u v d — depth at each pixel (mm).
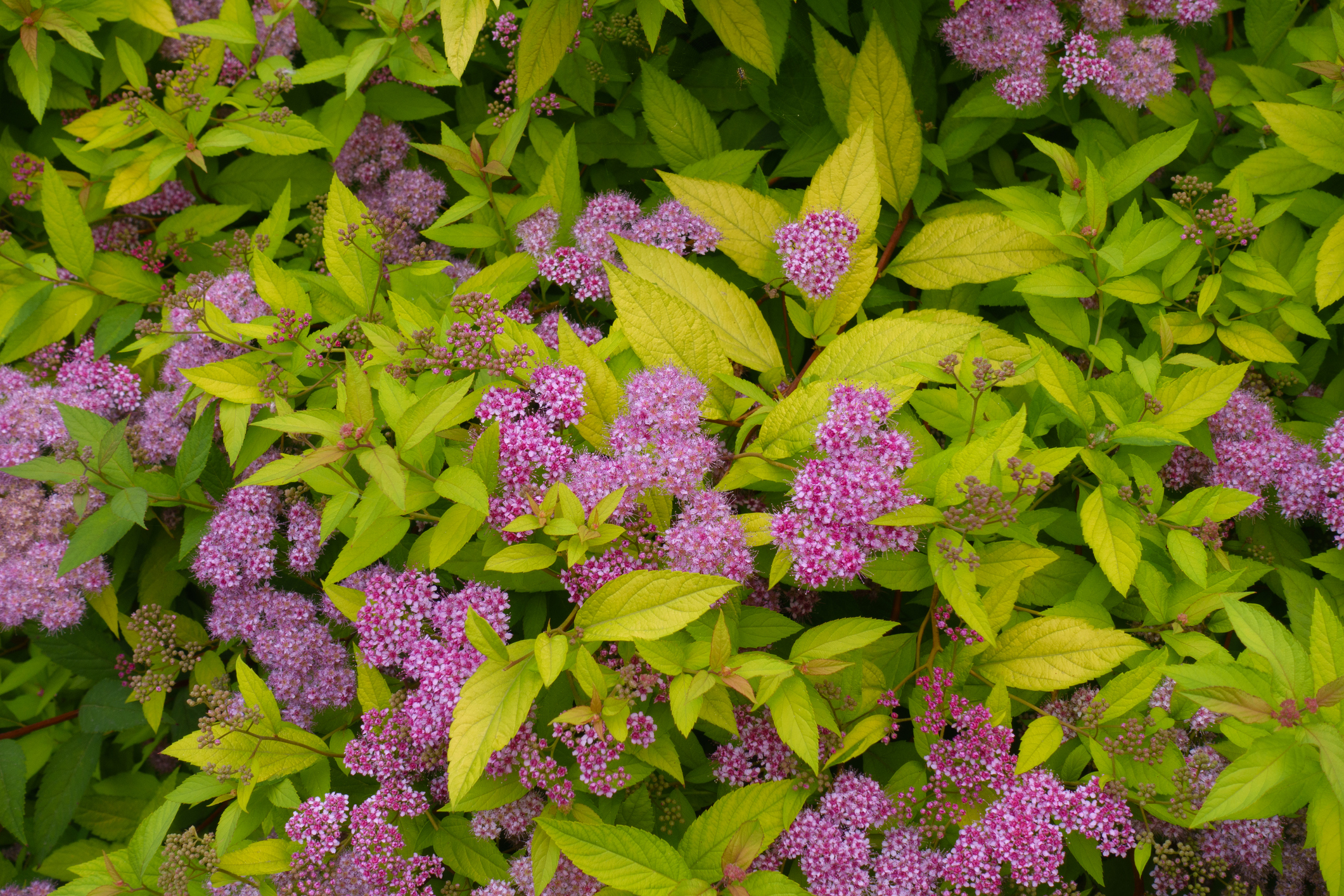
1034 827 1142
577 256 1231
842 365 1179
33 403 1250
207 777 1175
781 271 1229
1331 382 1253
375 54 1257
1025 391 1211
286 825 1157
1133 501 1186
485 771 1140
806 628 1229
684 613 1105
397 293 1229
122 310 1279
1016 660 1161
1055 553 1168
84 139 1326
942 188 1298
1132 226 1220
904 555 1157
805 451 1161
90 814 1290
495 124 1277
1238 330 1218
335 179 1224
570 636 1114
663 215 1229
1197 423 1177
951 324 1171
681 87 1294
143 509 1180
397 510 1147
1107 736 1160
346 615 1174
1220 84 1274
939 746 1156
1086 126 1284
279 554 1230
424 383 1186
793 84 1316
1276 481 1211
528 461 1147
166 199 1315
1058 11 1277
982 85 1287
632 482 1139
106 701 1257
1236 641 1202
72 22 1265
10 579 1226
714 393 1180
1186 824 1143
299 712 1208
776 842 1158
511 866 1151
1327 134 1219
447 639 1151
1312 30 1254
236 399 1188
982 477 1126
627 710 1119
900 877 1150
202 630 1251
